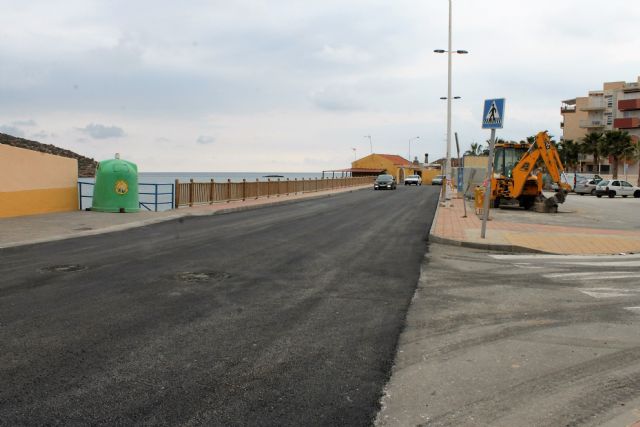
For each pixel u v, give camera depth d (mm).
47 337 5289
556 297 7434
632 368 4719
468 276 8906
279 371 4512
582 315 6484
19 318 5938
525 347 5273
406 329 5820
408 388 4227
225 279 8281
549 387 4281
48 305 6516
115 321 5883
